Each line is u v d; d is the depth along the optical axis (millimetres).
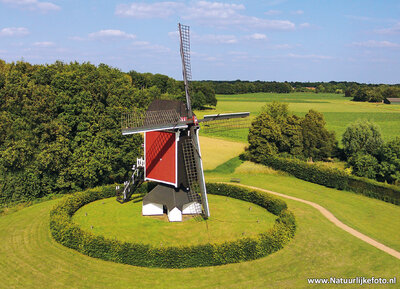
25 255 24750
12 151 35000
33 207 35500
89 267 23250
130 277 22109
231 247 23781
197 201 32094
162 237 27812
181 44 31250
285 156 56688
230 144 69688
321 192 42625
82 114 39594
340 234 29219
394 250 26422
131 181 38562
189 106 30625
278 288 21016
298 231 29469
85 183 41031
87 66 46688
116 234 28219
